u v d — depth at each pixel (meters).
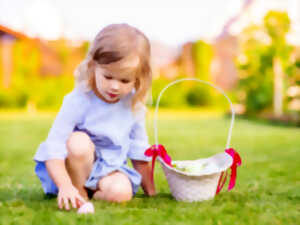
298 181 2.50
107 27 1.79
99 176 1.93
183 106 18.06
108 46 1.70
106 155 1.99
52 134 1.88
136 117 2.09
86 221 1.48
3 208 1.69
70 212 1.63
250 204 1.81
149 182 2.16
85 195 1.95
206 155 3.99
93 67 1.86
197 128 7.93
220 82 19.23
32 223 1.46
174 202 1.88
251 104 11.56
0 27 10.46
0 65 15.93
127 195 1.89
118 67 1.70
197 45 18.42
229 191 2.18
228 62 19.19
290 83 9.75
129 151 2.16
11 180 2.57
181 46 20.19
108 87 1.76
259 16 13.23
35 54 15.86
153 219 1.53
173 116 12.84
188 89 18.31
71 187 1.74
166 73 21.23
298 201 1.92
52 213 1.58
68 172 1.92
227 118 11.70
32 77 15.95
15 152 4.21
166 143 5.15
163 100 17.77
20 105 16.31
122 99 2.03
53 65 18.83
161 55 25.80
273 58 10.54
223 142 5.29
